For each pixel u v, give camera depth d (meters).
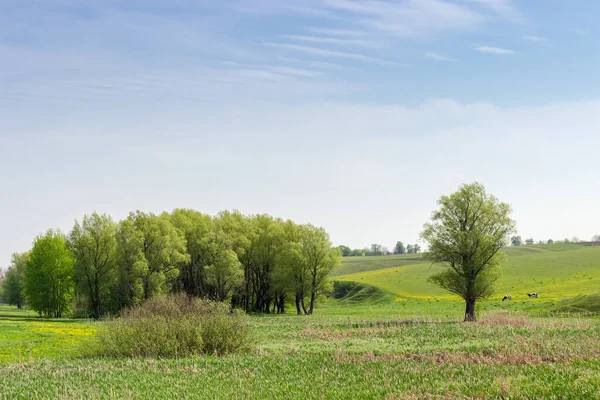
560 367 25.67
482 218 66.62
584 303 70.12
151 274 88.69
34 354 41.19
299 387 24.58
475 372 25.66
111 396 22.95
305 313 100.31
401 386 23.47
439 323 58.94
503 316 61.09
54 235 97.38
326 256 101.25
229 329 37.34
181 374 28.80
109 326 38.81
